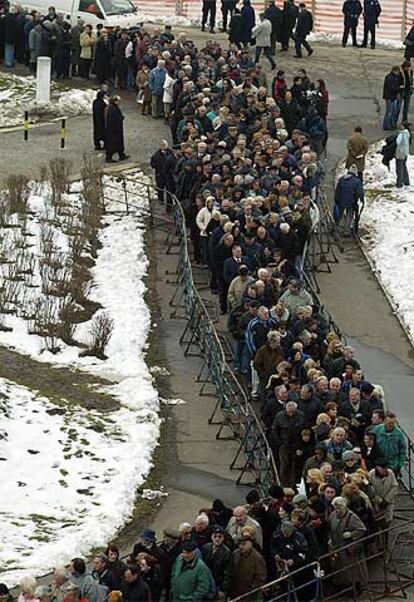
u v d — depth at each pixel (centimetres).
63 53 6550
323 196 5109
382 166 5722
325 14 7806
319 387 3244
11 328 4103
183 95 5581
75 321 4200
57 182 5103
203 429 3619
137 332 4162
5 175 5366
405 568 2984
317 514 2856
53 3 6862
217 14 7850
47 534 3025
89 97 6388
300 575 2753
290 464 3198
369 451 3123
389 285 4628
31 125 6091
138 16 6875
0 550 2922
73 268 4516
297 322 3606
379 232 5069
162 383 3866
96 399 3706
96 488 3262
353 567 2848
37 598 2444
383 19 7731
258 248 4131
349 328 4300
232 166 4641
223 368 3700
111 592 2423
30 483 3259
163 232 5000
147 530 2684
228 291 3956
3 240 4684
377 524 2994
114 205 5200
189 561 2606
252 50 7119
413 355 4144
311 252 4744
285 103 5541
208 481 3353
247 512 2766
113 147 5562
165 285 4547
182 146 4959
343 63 7131
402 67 6141
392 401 3825
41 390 3728
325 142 5641
